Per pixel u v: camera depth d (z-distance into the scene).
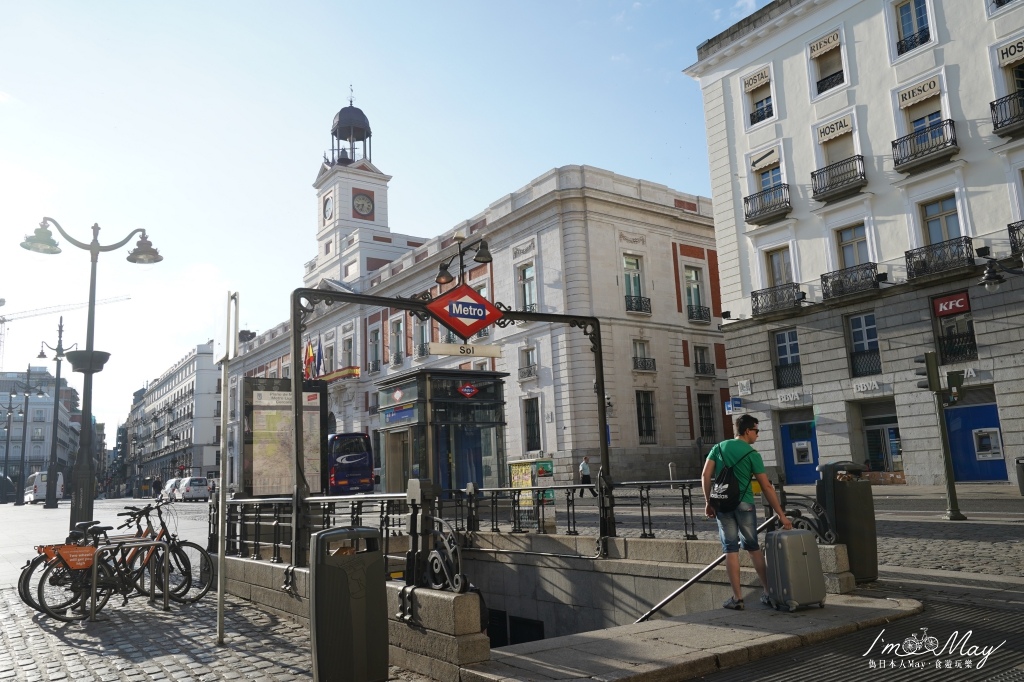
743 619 6.27
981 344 21.19
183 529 20.12
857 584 7.35
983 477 21.28
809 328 25.34
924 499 17.47
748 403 27.02
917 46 23.05
